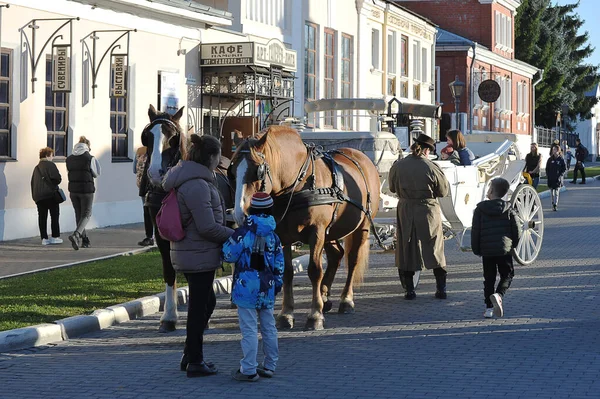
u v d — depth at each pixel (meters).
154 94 24.89
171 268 11.20
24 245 18.88
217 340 10.73
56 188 18.91
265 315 8.76
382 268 17.08
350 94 37.81
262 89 26.98
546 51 73.38
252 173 9.28
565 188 43.81
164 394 8.20
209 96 27.27
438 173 13.23
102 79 22.83
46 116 21.17
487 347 9.99
